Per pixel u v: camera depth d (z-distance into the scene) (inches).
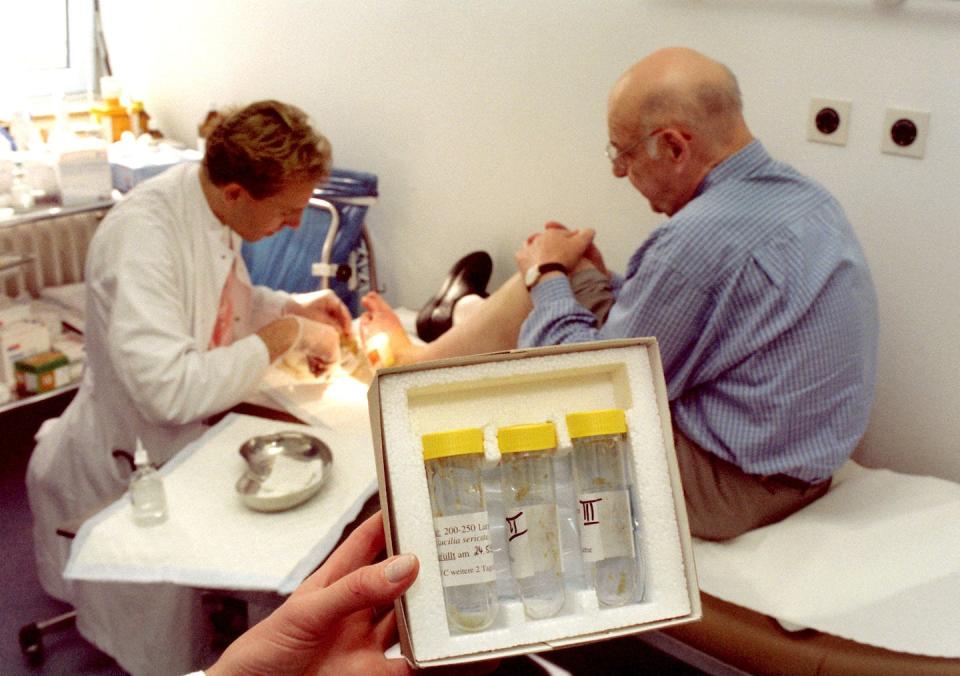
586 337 77.0
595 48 103.3
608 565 32.3
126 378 81.0
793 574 68.8
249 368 83.2
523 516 32.2
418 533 30.8
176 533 61.3
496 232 120.6
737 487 73.5
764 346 70.4
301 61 136.1
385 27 123.6
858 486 80.0
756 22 89.4
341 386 88.7
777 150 91.5
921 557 68.5
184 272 85.8
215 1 144.3
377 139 130.5
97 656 97.2
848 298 71.3
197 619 83.3
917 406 88.4
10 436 142.4
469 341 92.9
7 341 124.6
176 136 161.3
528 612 31.8
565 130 109.2
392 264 135.3
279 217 88.0
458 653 30.3
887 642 62.4
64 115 148.0
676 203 78.6
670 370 74.6
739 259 69.7
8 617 103.7
